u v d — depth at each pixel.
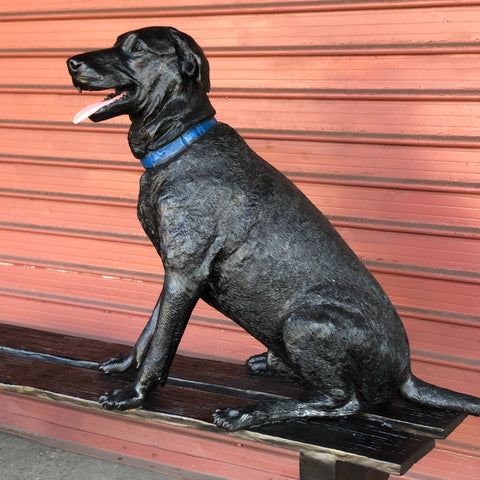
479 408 1.28
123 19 1.85
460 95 1.54
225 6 1.73
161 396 1.38
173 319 1.29
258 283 1.27
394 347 1.27
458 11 1.52
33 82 1.97
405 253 1.65
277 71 1.71
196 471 1.96
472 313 1.61
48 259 2.05
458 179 1.58
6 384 1.43
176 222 1.25
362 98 1.63
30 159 2.02
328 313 1.22
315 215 1.32
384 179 1.64
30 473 1.95
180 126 1.28
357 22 1.61
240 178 1.27
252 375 1.50
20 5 1.95
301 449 1.20
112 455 2.04
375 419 1.29
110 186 1.93
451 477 1.70
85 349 1.64
